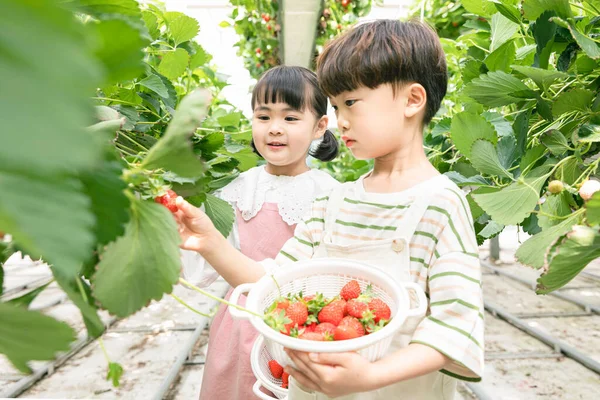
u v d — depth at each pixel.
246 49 4.90
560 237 0.68
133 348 3.04
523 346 2.92
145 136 1.03
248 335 1.49
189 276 1.64
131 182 0.44
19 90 0.13
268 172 1.80
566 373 2.54
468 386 2.45
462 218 0.88
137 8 0.40
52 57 0.13
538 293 0.78
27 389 2.47
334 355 0.67
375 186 1.02
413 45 0.92
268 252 1.61
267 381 1.12
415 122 0.97
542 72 0.96
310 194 1.67
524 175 1.06
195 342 3.11
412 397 0.88
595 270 4.81
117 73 0.29
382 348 0.74
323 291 0.90
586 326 3.22
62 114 0.13
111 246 0.45
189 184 0.71
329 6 3.89
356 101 0.92
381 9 5.73
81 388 2.50
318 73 0.99
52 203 0.15
